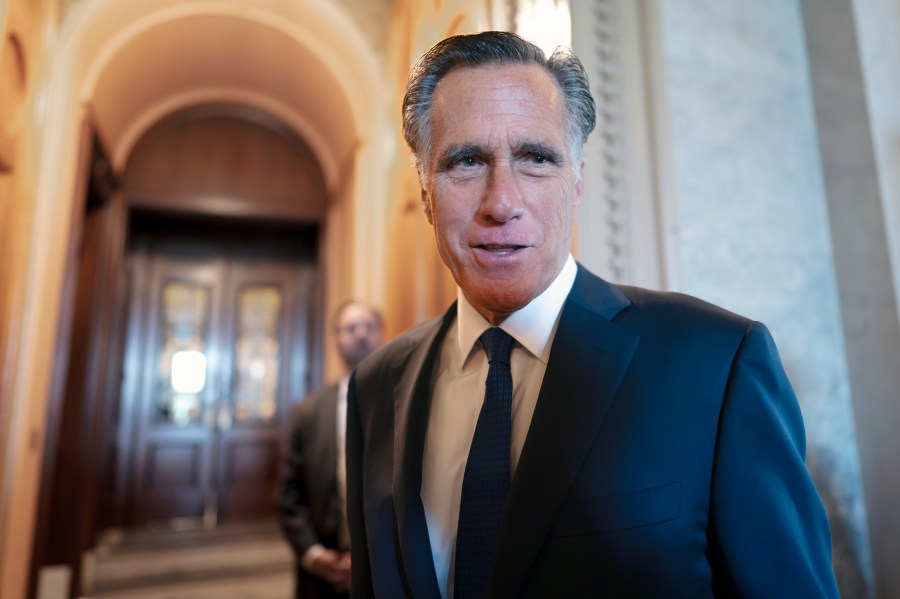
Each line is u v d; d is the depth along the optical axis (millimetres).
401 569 666
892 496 1369
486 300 645
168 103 4246
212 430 5227
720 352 609
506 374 674
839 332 1495
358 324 2080
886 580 1370
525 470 589
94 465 3914
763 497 553
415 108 668
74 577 3361
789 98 1556
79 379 3598
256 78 4113
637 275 1298
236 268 5531
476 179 625
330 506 1768
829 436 1434
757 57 1534
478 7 1295
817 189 1543
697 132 1413
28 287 2299
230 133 4555
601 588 539
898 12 1535
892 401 1382
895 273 1390
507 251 618
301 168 4680
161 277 5312
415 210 2246
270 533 4754
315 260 5691
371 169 3166
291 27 3287
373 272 3016
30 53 2121
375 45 3102
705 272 1354
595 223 1283
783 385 611
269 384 5453
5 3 1785
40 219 2385
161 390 5160
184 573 3803
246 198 4520
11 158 2006
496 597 550
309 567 1725
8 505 2232
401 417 748
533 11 1255
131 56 3320
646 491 555
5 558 2242
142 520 4910
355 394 886
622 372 608
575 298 687
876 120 1457
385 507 704
